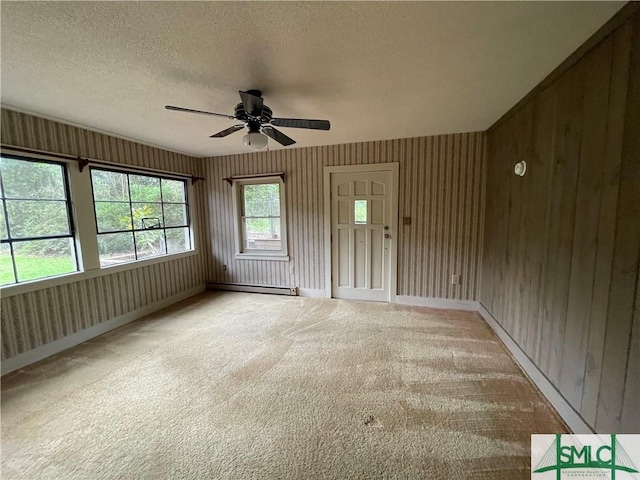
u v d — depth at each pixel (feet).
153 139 11.41
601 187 4.78
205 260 15.90
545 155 6.63
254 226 15.06
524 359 7.54
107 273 10.50
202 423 5.79
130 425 5.77
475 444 5.18
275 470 4.73
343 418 5.87
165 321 11.29
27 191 8.41
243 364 7.98
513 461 4.83
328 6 4.11
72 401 6.52
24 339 8.20
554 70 6.15
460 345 8.91
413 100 7.82
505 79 6.62
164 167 13.10
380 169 12.48
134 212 11.88
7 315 7.85
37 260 8.68
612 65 4.52
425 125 10.25
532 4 4.14
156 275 12.69
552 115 6.33
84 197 9.74
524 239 7.72
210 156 15.08
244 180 14.74
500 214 9.57
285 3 4.03
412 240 12.41
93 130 9.93
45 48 5.08
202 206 15.53
